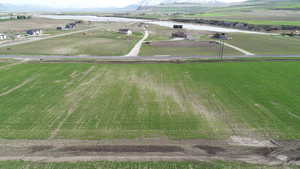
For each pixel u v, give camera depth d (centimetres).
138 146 1558
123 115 2005
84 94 2495
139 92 2566
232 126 1817
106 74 3269
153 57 4459
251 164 1386
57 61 4047
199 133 1719
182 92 2572
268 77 3109
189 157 1452
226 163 1395
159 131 1745
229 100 2336
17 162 1387
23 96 2427
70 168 1338
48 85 2784
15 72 3322
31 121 1884
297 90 2595
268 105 2198
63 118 1942
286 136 1664
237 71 3425
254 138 1648
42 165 1362
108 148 1535
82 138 1647
